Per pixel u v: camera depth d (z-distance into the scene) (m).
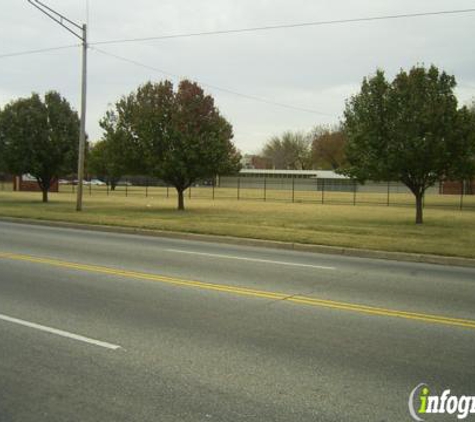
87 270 10.18
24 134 31.45
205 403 4.31
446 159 20.70
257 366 5.14
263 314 7.05
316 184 85.12
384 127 21.30
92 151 67.06
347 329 6.41
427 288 9.03
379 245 13.73
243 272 10.24
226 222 19.66
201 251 13.29
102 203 34.25
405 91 20.80
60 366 5.09
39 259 11.45
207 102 27.14
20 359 5.27
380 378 4.88
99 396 4.43
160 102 27.12
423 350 5.66
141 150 27.78
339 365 5.19
